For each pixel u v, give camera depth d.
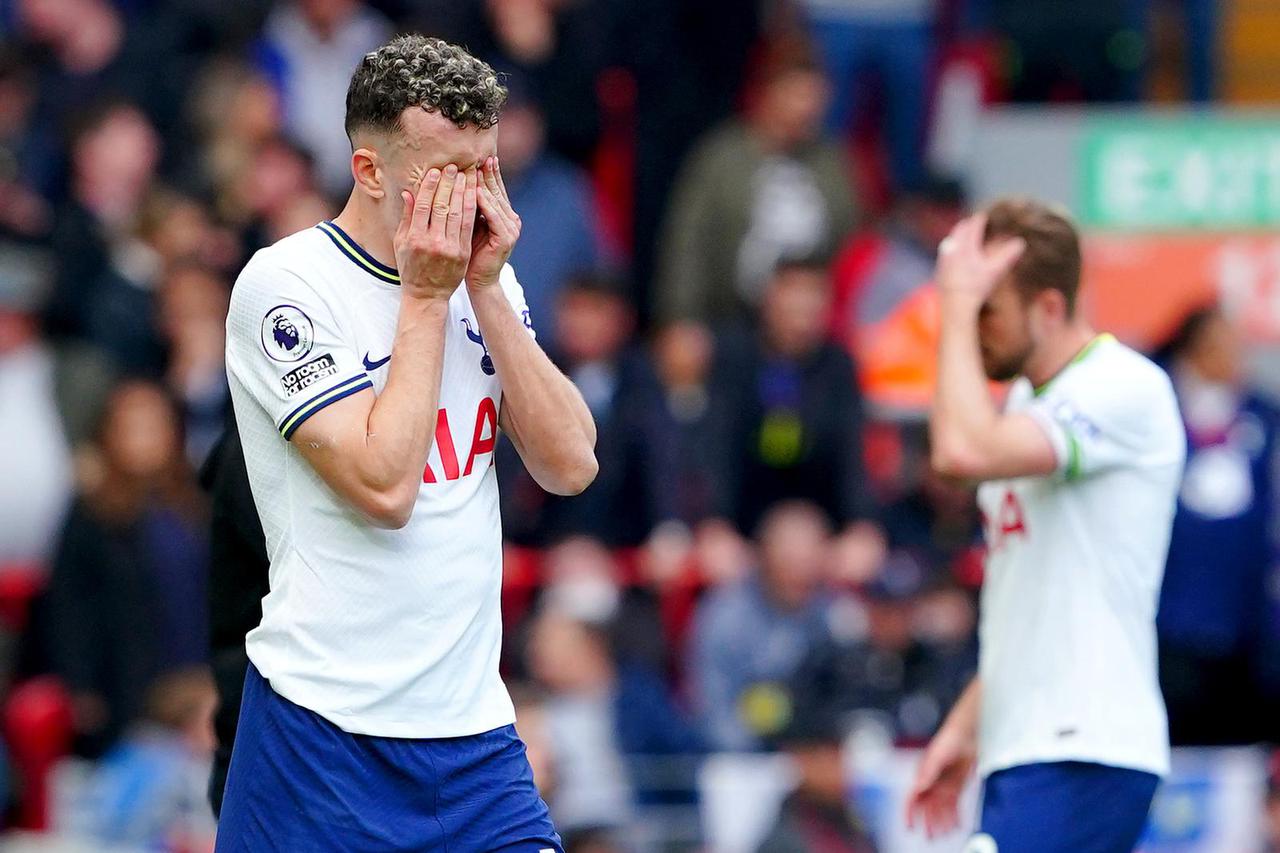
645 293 39.44
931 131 39.94
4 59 36.41
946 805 18.44
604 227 36.62
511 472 30.34
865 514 30.73
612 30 39.38
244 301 13.59
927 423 31.84
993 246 17.25
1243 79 41.75
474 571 13.85
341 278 13.59
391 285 13.66
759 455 31.00
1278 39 41.81
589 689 27.36
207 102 35.59
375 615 13.58
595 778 25.78
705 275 34.84
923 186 33.31
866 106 40.50
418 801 13.73
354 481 13.12
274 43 37.62
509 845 13.94
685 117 39.81
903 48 40.50
